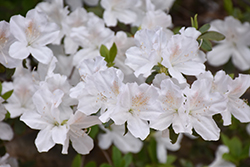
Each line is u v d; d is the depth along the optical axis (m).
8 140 0.64
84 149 0.54
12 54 0.54
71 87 0.55
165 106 0.51
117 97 0.50
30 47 0.55
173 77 0.52
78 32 0.62
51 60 0.56
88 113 0.51
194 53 0.53
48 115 0.53
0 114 0.56
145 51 0.53
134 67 0.54
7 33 0.54
